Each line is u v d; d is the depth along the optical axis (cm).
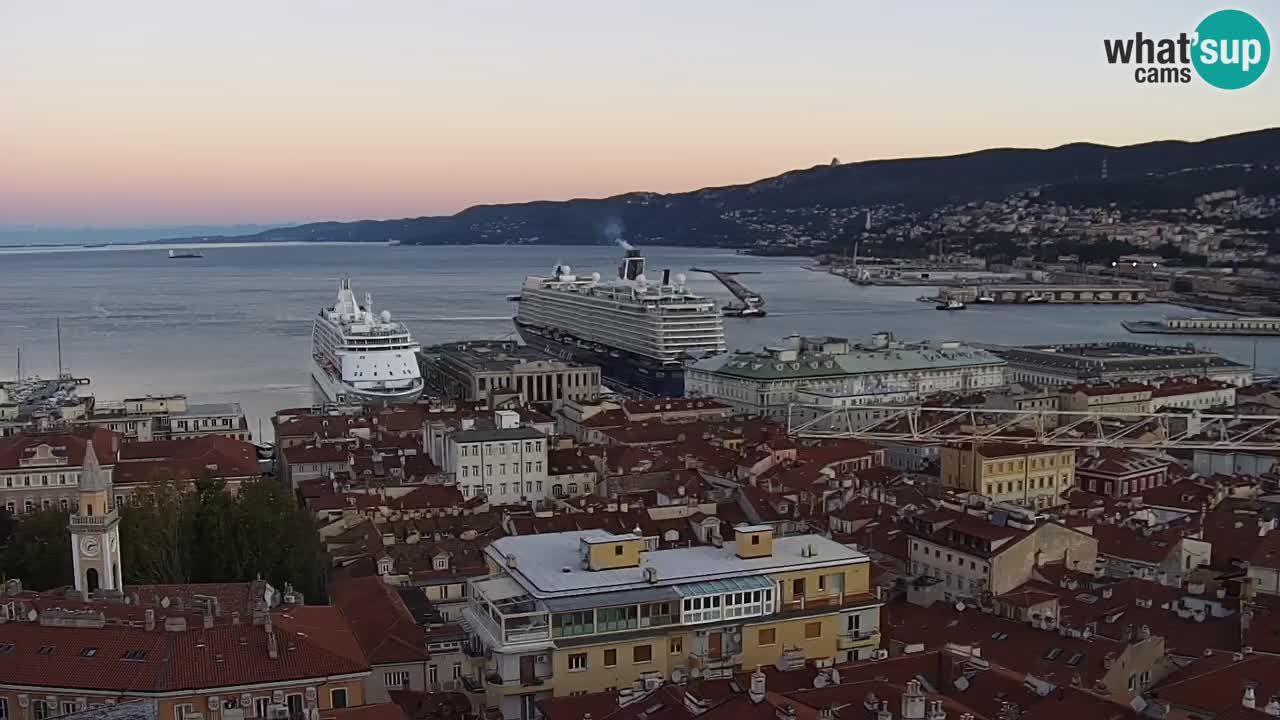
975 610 14050
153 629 10519
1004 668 11138
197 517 16600
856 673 10625
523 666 11000
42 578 15538
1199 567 16800
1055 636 12500
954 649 11325
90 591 12119
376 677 12225
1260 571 15250
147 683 9862
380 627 13150
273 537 16375
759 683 9194
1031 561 15875
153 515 16238
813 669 10675
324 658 10431
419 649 12838
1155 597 14425
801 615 11812
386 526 18875
